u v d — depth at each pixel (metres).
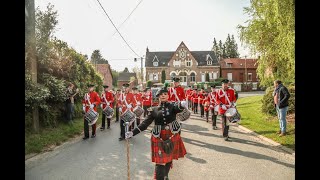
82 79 19.55
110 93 13.89
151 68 70.69
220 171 6.55
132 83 53.28
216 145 9.35
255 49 16.70
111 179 6.14
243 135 11.23
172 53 73.69
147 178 6.16
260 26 16.03
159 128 5.38
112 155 8.27
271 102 15.59
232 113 9.87
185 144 9.55
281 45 12.60
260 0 14.83
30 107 10.91
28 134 10.49
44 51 13.63
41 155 8.40
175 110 5.44
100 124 16.33
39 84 12.08
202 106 18.41
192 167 6.88
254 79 71.44
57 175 6.46
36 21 13.27
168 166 5.46
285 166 6.89
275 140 9.67
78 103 17.33
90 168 6.98
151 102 17.39
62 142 10.45
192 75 70.50
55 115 13.16
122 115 10.69
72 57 17.95
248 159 7.54
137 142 10.29
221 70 71.50
